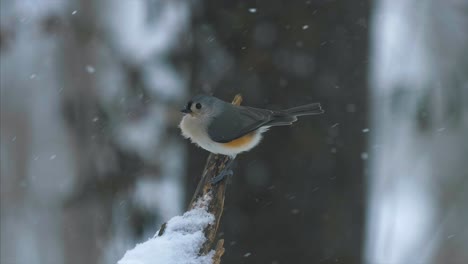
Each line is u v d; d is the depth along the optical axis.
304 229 10.44
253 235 10.41
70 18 14.62
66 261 16.12
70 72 14.60
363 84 10.75
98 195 13.09
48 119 17.95
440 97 14.12
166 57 12.36
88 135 13.90
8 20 14.31
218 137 8.98
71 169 17.91
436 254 17.88
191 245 6.59
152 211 12.73
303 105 10.32
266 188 10.44
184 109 9.12
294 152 10.47
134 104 12.64
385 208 17.17
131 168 12.88
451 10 15.20
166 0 12.54
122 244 12.87
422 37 15.18
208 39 10.62
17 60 16.28
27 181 18.38
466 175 18.08
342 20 10.60
